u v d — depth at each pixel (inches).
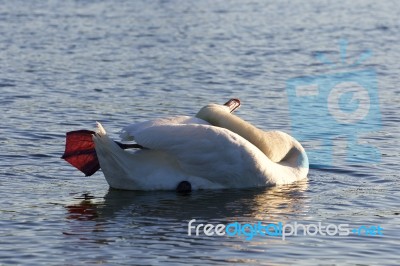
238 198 564.4
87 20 1550.2
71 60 1135.6
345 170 639.8
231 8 1784.0
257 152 588.7
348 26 1513.3
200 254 455.5
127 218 518.3
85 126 767.7
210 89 959.0
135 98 903.1
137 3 1857.8
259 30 1453.0
